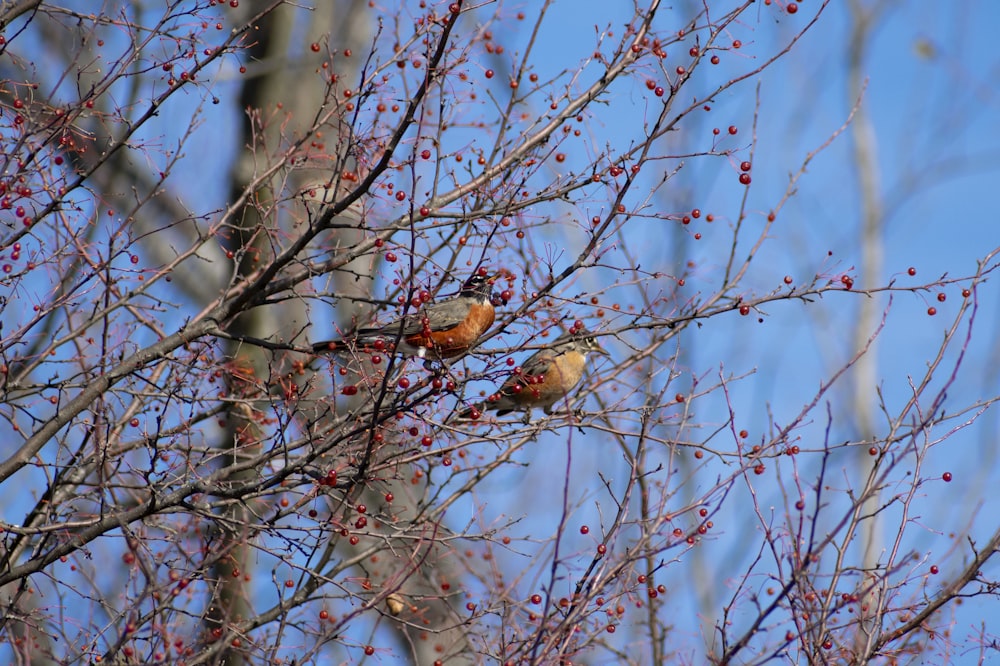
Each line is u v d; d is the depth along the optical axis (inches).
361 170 474.9
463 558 521.0
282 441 418.0
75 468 445.7
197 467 443.5
